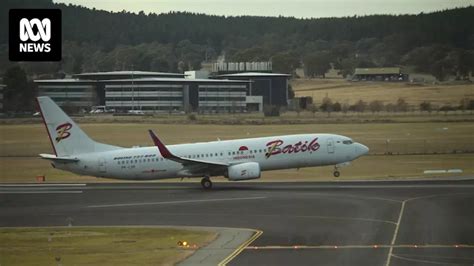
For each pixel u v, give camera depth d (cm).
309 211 19325
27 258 14162
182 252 14275
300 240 15250
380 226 16725
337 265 12656
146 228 17475
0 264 13588
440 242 14688
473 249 13950
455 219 17525
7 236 16812
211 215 19162
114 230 17325
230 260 13312
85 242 15838
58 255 14400
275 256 13600
